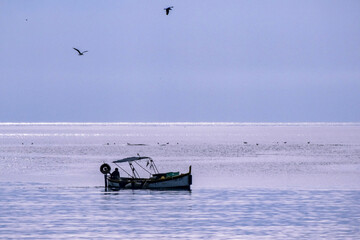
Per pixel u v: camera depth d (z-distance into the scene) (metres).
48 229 123.06
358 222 129.00
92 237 115.81
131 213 142.25
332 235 117.00
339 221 130.12
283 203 155.00
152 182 192.00
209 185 197.00
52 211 145.00
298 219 132.50
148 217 136.62
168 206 152.75
